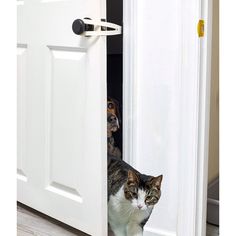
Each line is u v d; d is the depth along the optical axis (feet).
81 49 4.75
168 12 4.75
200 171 4.73
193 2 4.46
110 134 5.36
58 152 5.28
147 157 5.10
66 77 5.01
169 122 4.91
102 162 4.70
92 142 4.76
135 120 5.10
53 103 5.26
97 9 4.43
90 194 4.88
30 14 5.43
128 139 5.15
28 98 5.68
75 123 4.97
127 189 4.48
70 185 5.16
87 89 4.73
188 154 4.70
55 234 5.38
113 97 6.08
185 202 4.78
